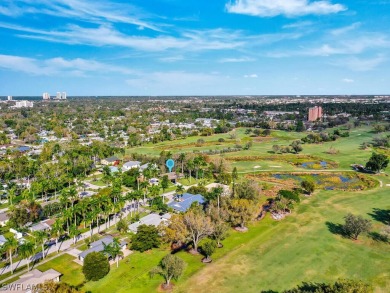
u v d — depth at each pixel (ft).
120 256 303.07
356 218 333.21
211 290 246.88
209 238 342.03
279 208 406.41
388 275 263.29
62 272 278.26
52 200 470.39
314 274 265.75
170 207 416.05
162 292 246.88
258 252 306.35
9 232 361.30
